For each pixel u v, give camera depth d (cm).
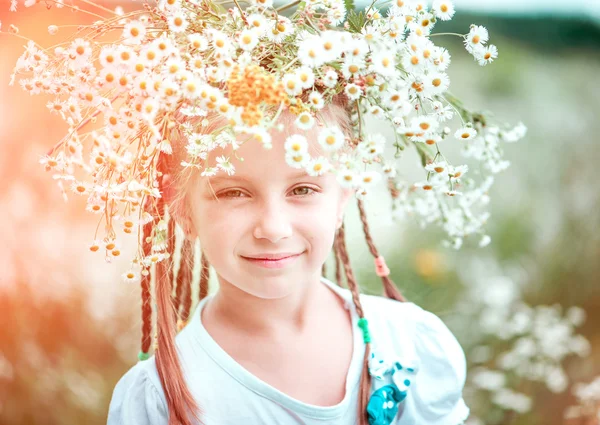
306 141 102
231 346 125
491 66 413
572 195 320
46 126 265
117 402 127
